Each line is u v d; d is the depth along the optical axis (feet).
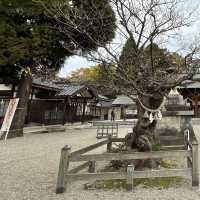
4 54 40.75
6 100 52.24
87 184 17.31
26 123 56.75
